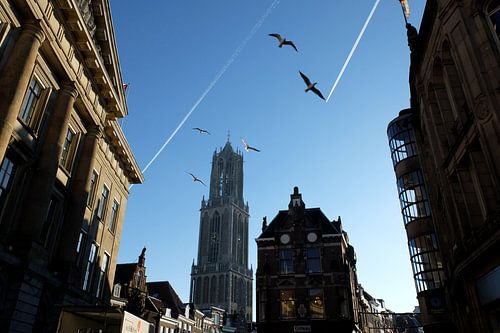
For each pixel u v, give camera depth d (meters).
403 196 36.25
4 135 16.72
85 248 27.05
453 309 21.84
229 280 131.00
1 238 17.72
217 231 144.62
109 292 31.27
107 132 30.67
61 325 16.12
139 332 17.81
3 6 17.58
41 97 21.44
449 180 17.89
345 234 48.50
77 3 22.70
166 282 66.50
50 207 23.08
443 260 23.00
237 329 92.44
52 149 21.31
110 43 26.69
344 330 39.12
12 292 17.30
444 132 19.22
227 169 158.75
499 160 12.85
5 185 18.59
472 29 14.81
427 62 19.83
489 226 13.32
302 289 42.06
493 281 13.45
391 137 39.47
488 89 13.63
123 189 35.59
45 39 20.17
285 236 45.38
